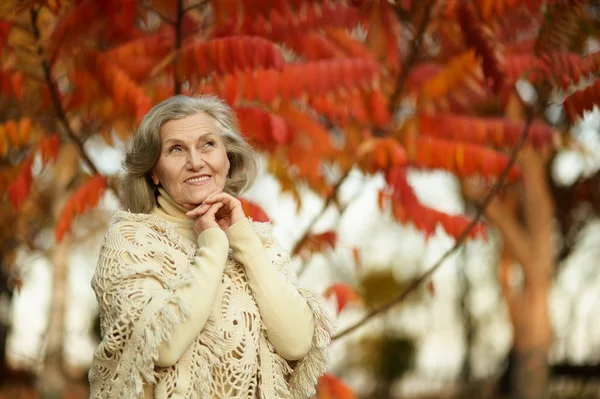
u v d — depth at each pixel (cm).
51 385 805
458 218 459
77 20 392
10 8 393
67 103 429
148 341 238
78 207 404
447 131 478
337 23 444
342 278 1588
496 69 432
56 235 400
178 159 270
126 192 281
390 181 450
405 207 454
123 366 244
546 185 1212
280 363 270
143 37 450
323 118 568
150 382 241
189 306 243
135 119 401
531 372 1245
